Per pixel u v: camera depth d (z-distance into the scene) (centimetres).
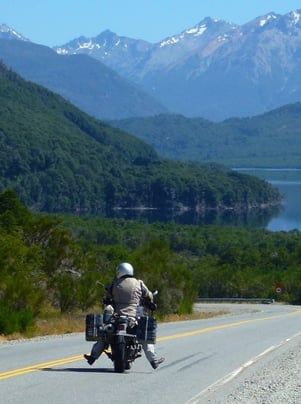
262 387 2394
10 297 4741
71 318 5444
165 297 6812
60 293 5709
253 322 5894
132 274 2564
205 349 3500
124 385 2336
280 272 13562
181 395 2206
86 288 5825
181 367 2811
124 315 2509
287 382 2520
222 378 2555
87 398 2116
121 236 19562
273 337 4281
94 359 2569
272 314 7694
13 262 5269
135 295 2530
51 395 2144
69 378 2433
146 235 19888
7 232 6400
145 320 2530
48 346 3438
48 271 5981
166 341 3894
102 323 2505
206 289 12469
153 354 2594
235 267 14275
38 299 4912
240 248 16975
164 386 2350
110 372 2577
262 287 12312
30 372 2545
